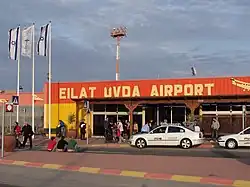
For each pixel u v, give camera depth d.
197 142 29.06
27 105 54.09
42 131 46.50
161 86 38.84
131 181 14.58
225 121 36.97
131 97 37.62
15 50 38.81
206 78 37.53
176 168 16.64
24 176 15.95
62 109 42.56
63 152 23.89
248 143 27.81
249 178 14.16
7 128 47.94
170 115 38.81
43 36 38.78
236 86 36.78
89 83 41.62
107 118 40.28
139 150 27.81
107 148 29.61
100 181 14.61
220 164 17.38
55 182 14.42
